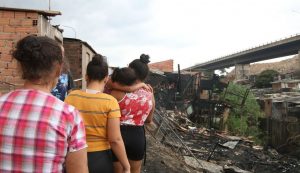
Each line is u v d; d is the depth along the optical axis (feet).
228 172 37.91
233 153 51.83
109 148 11.21
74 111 6.74
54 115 6.47
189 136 59.67
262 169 48.52
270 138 85.15
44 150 6.29
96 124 10.85
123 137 13.12
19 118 6.40
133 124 13.24
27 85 6.79
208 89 92.99
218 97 90.99
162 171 28.37
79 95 11.13
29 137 6.29
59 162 6.43
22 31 29.25
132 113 13.21
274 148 81.25
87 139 10.84
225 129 82.07
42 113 6.43
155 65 135.33
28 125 6.34
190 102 86.12
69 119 6.57
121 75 13.16
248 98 90.38
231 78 127.95
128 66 14.01
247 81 219.82
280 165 52.29
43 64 6.56
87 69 11.43
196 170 34.63
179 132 60.90
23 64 6.61
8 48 28.89
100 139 10.94
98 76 11.30
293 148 73.36
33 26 29.37
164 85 83.51
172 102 81.66
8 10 29.12
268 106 89.86
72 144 6.58
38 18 29.48
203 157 45.03
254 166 48.55
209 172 35.37
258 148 67.36
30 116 6.40
